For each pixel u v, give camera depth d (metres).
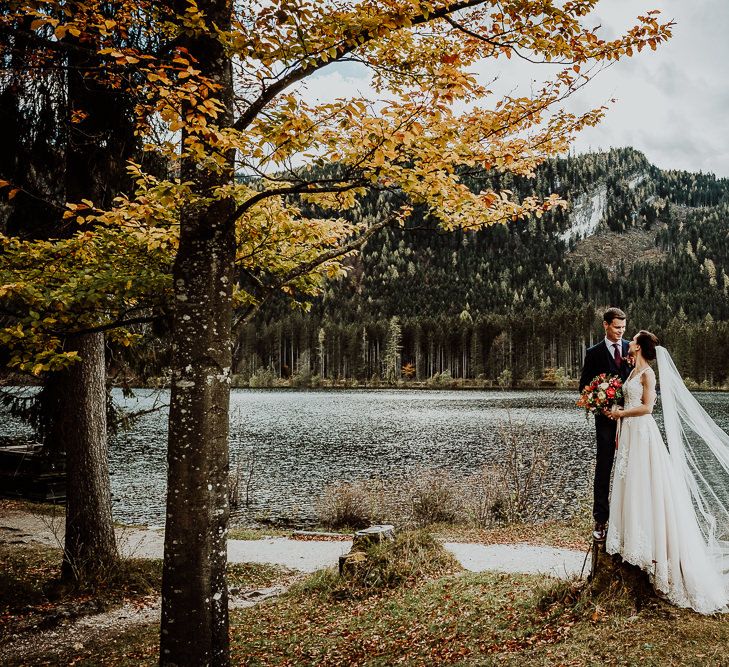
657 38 4.39
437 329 122.69
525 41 4.44
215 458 4.35
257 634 6.72
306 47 3.82
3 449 15.62
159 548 11.20
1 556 10.12
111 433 11.77
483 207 5.31
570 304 172.00
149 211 5.07
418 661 5.05
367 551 8.42
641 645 4.19
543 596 5.46
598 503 5.27
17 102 7.91
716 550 5.55
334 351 118.88
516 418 42.47
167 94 3.82
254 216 5.88
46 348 5.87
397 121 4.25
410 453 26.64
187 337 4.36
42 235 8.52
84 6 4.39
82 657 6.38
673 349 96.50
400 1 4.06
